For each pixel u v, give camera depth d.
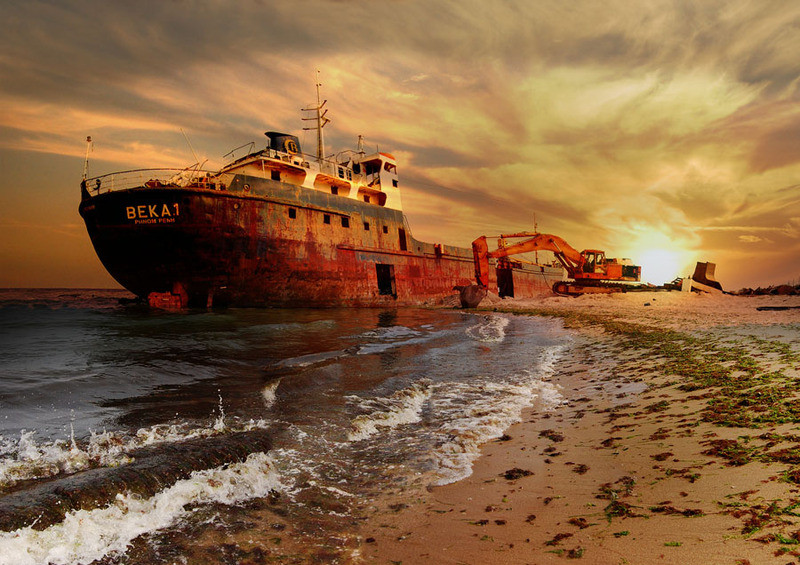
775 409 5.17
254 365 11.27
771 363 7.98
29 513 3.41
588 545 2.93
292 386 8.80
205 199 24.86
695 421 5.31
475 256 48.09
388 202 39.72
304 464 5.07
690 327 16.62
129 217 24.67
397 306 38.19
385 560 3.05
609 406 6.82
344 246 33.19
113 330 16.61
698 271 47.66
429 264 43.41
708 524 2.93
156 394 7.93
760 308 27.38
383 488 4.43
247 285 27.48
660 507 3.32
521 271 56.69
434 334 19.39
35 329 16.27
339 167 35.88
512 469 4.70
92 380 8.58
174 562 3.07
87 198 26.23
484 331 20.56
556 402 7.62
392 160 40.56
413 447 5.68
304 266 29.89
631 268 55.34
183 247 25.20
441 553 3.10
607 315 26.36
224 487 4.29
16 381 8.09
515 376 10.21
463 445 5.63
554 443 5.41
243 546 3.30
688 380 7.62
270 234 27.84
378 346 15.20
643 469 4.14
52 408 6.73
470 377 10.15
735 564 2.41
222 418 6.63
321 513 3.88
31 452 4.99
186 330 17.31
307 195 31.14
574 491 3.92
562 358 12.52
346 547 3.28
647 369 9.24
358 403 7.78
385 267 38.44
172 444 5.32
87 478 4.09
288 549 3.26
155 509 3.79
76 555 3.10
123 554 3.15
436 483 4.50
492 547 3.10
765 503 3.05
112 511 3.66
